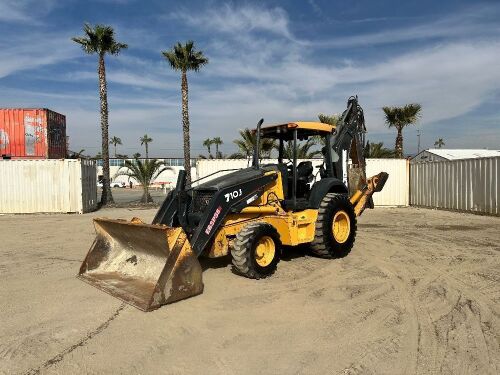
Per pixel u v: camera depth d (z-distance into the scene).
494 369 3.57
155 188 46.38
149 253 5.86
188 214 6.43
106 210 18.69
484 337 4.20
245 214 6.55
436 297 5.44
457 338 4.19
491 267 6.94
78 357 3.85
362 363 3.69
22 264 7.60
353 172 8.89
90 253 6.50
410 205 18.97
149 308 4.90
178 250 5.21
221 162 18.50
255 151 7.25
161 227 5.18
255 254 6.14
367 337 4.22
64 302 5.32
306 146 8.30
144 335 4.30
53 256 8.32
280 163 7.71
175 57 22.77
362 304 5.19
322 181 7.67
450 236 10.07
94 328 4.49
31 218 15.23
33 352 3.95
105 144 21.33
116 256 6.37
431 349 3.95
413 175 18.72
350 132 8.56
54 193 16.83
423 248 8.56
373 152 27.50
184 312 4.91
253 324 4.57
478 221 12.95
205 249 6.21
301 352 3.91
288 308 5.05
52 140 19.38
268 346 4.04
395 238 9.81
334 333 4.33
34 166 16.72
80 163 16.89
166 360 3.79
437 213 15.59
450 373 3.51
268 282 6.10
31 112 18.62
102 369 3.63
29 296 5.61
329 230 7.36
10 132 18.55
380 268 6.92
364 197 9.05
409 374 3.50
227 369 3.61
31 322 4.68
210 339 4.20
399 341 4.12
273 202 6.91
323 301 5.31
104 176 21.31
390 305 5.15
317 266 7.04
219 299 5.35
